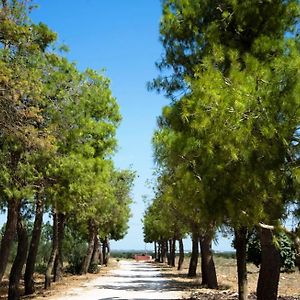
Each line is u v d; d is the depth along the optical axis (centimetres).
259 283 1416
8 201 1638
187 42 1267
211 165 848
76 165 1620
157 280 3303
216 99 802
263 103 776
